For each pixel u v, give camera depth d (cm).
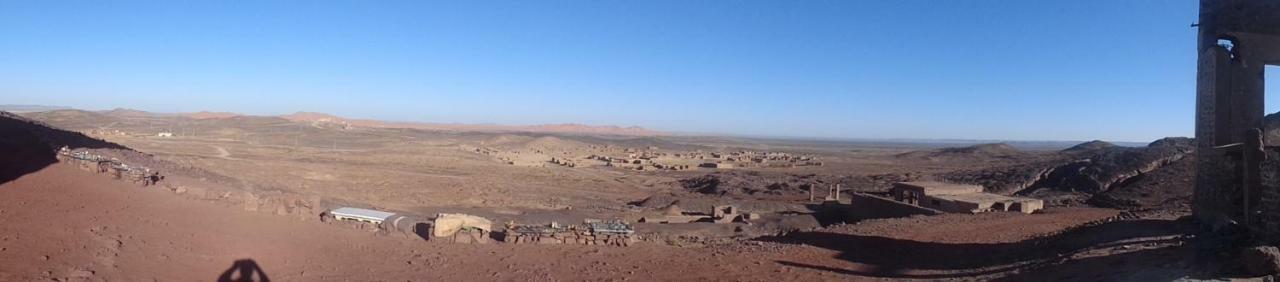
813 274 1520
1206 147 1631
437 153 8444
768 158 10312
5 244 1137
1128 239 1516
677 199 4478
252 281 1247
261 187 3109
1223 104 1593
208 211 1712
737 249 1880
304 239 1616
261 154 6725
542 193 4916
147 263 1223
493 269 1519
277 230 1652
